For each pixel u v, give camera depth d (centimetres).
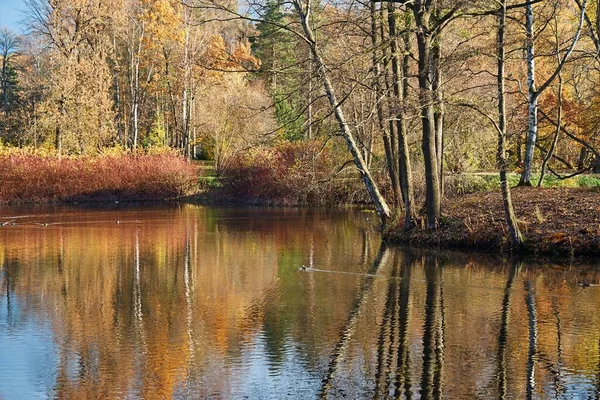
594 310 1405
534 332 1256
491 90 2606
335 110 2478
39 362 1130
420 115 2205
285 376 1050
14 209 4044
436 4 2139
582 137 3562
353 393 976
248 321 1370
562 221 2100
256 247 2394
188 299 1574
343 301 1527
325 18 2647
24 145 5359
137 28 5784
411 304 1484
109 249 2356
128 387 1016
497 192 2697
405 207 2447
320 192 3991
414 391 981
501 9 2033
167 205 4359
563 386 994
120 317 1419
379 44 2256
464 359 1116
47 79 5675
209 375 1060
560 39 3117
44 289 1698
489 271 1830
